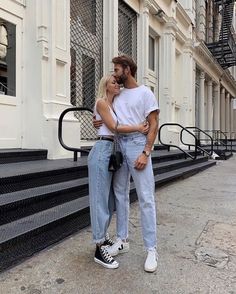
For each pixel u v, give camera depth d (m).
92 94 8.03
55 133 5.81
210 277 2.75
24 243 2.97
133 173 2.91
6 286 2.52
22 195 3.60
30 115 5.93
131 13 9.73
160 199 5.61
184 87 14.14
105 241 3.13
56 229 3.40
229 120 27.47
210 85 19.83
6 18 5.59
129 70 2.89
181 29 13.38
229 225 4.16
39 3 5.82
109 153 2.86
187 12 14.09
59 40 6.14
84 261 2.99
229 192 6.28
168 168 7.71
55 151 5.82
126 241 3.28
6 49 5.64
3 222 3.21
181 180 7.69
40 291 2.46
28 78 5.93
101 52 8.36
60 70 6.20
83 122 7.62
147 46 10.12
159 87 11.84
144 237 2.93
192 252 3.27
